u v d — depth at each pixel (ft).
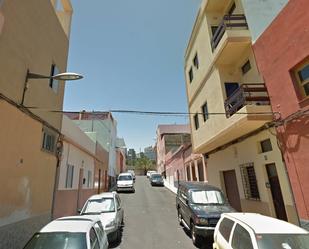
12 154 21.80
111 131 112.68
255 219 17.49
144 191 94.07
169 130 161.68
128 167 222.28
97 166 72.18
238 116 30.32
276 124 27.45
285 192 26.55
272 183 30.19
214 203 31.76
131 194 85.15
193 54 52.39
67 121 40.37
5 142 20.66
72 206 43.62
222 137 37.32
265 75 29.94
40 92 28.60
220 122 37.01
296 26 24.77
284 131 26.48
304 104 23.76
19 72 23.38
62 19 41.50
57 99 35.17
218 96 38.09
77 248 15.23
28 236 24.59
